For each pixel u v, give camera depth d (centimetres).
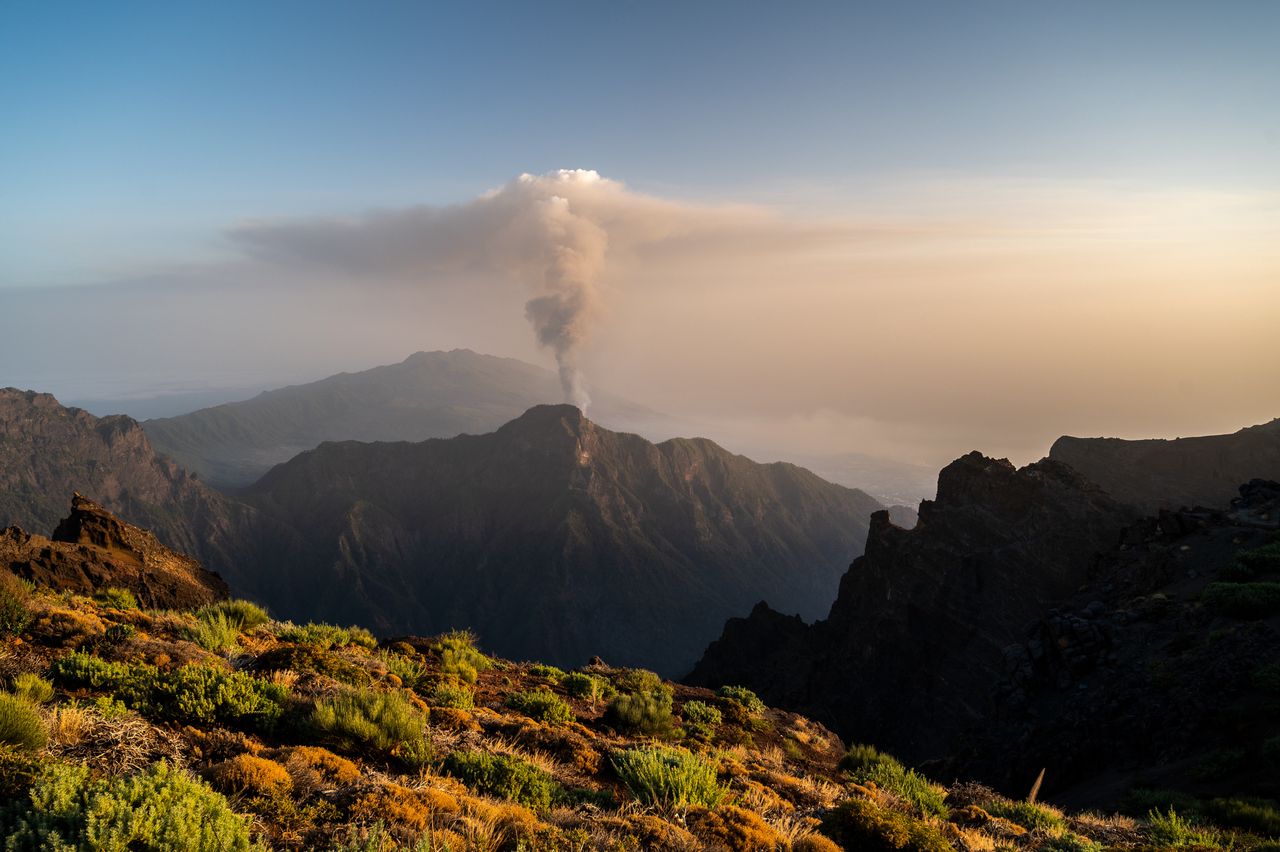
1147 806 2081
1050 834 1356
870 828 982
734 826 911
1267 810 1759
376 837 666
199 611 2036
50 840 556
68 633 1354
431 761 1044
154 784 649
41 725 775
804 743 2302
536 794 976
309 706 1140
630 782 1081
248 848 606
